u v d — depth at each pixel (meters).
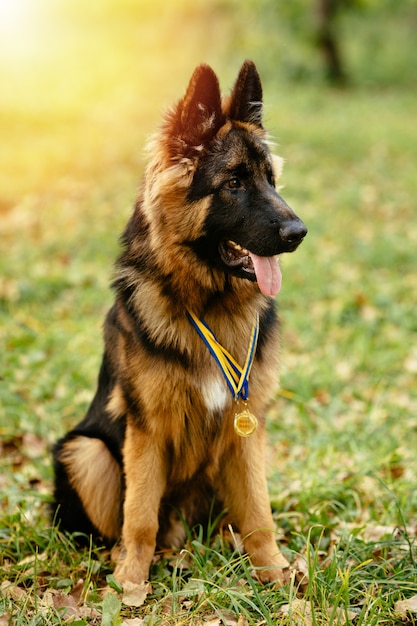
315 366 6.71
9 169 14.36
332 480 4.84
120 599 3.65
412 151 16.89
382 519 4.39
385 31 35.53
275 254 3.71
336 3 28.03
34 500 4.58
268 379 4.01
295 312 7.82
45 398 6.00
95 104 22.94
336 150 16.58
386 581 3.48
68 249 9.47
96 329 7.23
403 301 8.25
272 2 30.47
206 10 38.34
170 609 3.54
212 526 4.07
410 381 6.58
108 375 4.28
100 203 11.77
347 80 28.27
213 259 3.80
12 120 19.81
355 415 5.95
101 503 4.28
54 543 4.13
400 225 11.38
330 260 9.38
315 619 3.14
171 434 3.92
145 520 3.89
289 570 3.79
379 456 5.15
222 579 3.55
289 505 4.59
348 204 12.35
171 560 4.07
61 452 4.41
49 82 26.80
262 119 4.08
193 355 3.82
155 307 3.81
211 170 3.72
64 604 3.52
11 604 3.43
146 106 22.11
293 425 5.82
